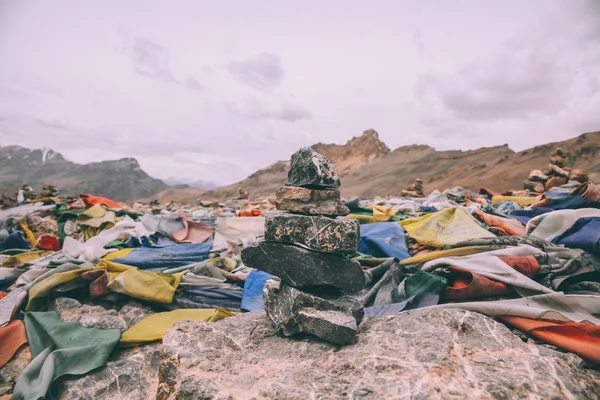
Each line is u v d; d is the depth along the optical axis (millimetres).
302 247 3967
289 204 4074
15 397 4289
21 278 6902
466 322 3855
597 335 3789
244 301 6230
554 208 8891
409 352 3404
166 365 3689
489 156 139500
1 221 12922
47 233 12547
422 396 2822
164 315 5730
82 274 6363
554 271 5461
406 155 193375
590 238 5734
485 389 2850
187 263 8336
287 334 3902
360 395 2910
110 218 11727
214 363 3533
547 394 2801
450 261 5719
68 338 5086
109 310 5926
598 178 73062
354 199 11039
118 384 4484
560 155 16922
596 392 3010
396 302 5391
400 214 10906
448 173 132375
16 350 5227
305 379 3182
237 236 10719
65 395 4371
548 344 3941
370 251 7531
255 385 3166
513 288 5070
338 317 3770
